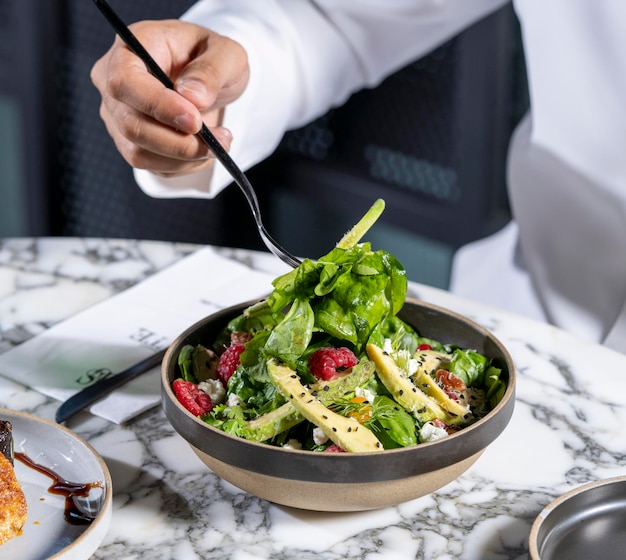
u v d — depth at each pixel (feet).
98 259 5.45
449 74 8.86
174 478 3.63
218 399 3.49
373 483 3.01
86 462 3.43
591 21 5.67
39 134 10.04
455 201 9.27
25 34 9.69
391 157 9.55
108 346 4.52
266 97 5.71
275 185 10.32
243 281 5.16
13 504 3.13
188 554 3.21
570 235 5.92
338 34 6.36
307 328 3.24
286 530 3.34
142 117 4.28
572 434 3.93
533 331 4.73
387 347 3.50
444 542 3.28
